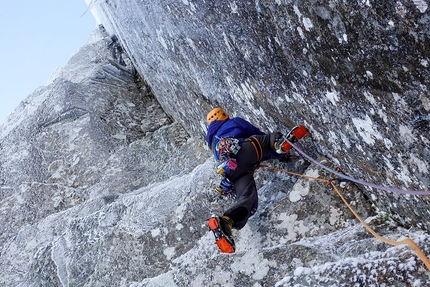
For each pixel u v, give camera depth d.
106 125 6.41
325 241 2.51
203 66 3.52
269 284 2.38
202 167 3.89
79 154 5.92
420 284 1.74
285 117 2.89
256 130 3.14
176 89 5.00
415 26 1.28
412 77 1.44
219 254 2.72
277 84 2.57
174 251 3.36
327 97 2.12
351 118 2.04
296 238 2.76
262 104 3.04
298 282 2.08
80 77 7.61
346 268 1.99
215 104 4.01
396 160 1.88
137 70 7.91
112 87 7.32
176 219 3.50
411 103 1.52
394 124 1.71
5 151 6.39
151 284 2.74
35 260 3.84
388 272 1.86
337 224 2.69
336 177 2.82
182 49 3.70
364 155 2.18
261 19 2.14
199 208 3.50
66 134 6.25
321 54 1.88
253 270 2.51
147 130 6.51
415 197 1.94
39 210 5.37
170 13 3.24
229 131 3.08
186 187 3.73
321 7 1.64
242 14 2.26
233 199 3.45
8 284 4.46
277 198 3.18
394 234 2.28
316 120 2.49
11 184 5.90
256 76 2.74
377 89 1.67
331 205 2.77
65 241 3.90
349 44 1.64
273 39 2.18
